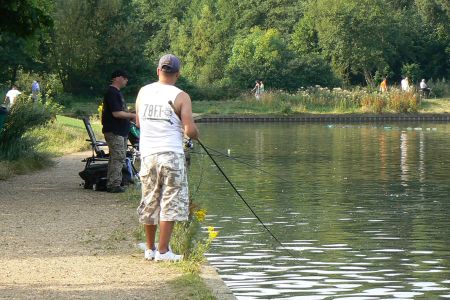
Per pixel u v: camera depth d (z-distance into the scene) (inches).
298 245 540.7
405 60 3430.1
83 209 584.7
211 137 1649.9
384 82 2628.0
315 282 447.2
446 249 531.5
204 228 594.2
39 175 818.2
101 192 681.6
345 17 3233.3
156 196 419.5
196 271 398.0
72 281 374.0
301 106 2464.3
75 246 452.8
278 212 674.2
